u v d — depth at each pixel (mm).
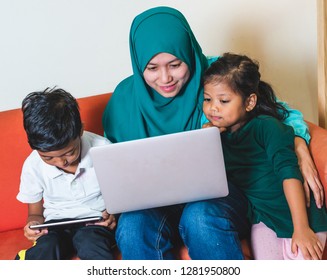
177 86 1552
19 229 1708
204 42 2143
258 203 1455
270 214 1425
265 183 1461
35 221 1518
